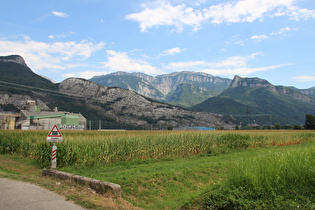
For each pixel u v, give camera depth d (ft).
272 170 23.68
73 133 102.01
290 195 21.21
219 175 41.22
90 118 368.27
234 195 21.67
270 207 19.63
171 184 35.24
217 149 72.18
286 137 103.71
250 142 83.61
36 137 69.51
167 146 63.21
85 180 28.55
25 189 25.76
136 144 57.57
